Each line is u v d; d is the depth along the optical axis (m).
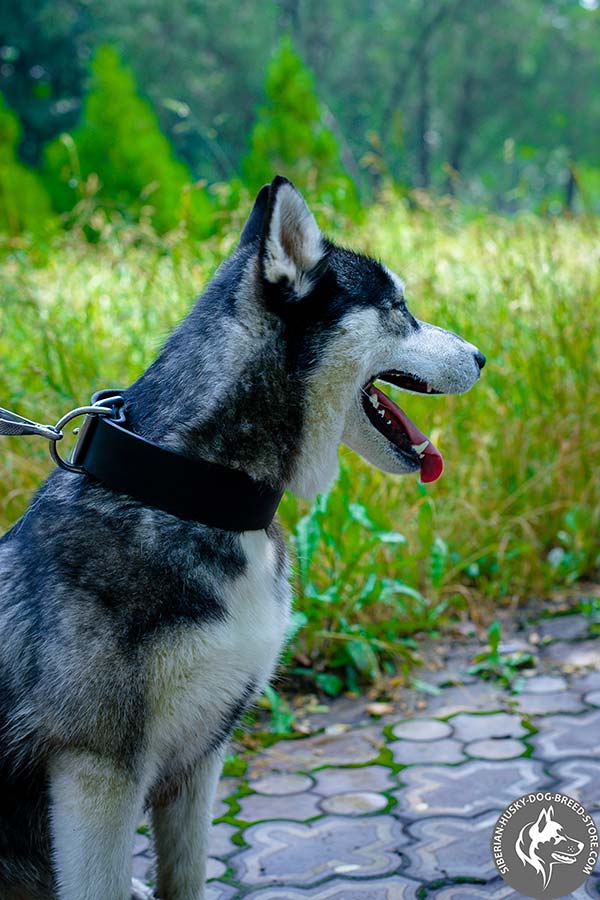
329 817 3.20
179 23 34.12
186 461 2.27
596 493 5.37
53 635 2.19
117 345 5.70
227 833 3.13
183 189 6.34
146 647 2.20
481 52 40.75
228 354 2.38
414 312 5.96
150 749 2.29
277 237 2.37
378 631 4.40
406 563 4.48
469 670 4.24
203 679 2.28
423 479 2.79
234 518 2.32
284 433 2.43
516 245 6.98
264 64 36.03
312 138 12.77
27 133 29.09
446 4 39.56
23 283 6.07
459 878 2.83
